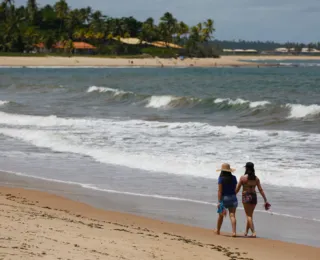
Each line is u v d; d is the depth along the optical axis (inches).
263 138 1301.7
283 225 671.1
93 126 1579.7
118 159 1106.7
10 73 5693.9
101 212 728.3
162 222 682.2
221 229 658.8
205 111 2014.0
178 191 852.6
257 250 555.2
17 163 1096.8
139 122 1640.0
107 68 7711.6
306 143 1220.5
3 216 580.1
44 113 1985.7
